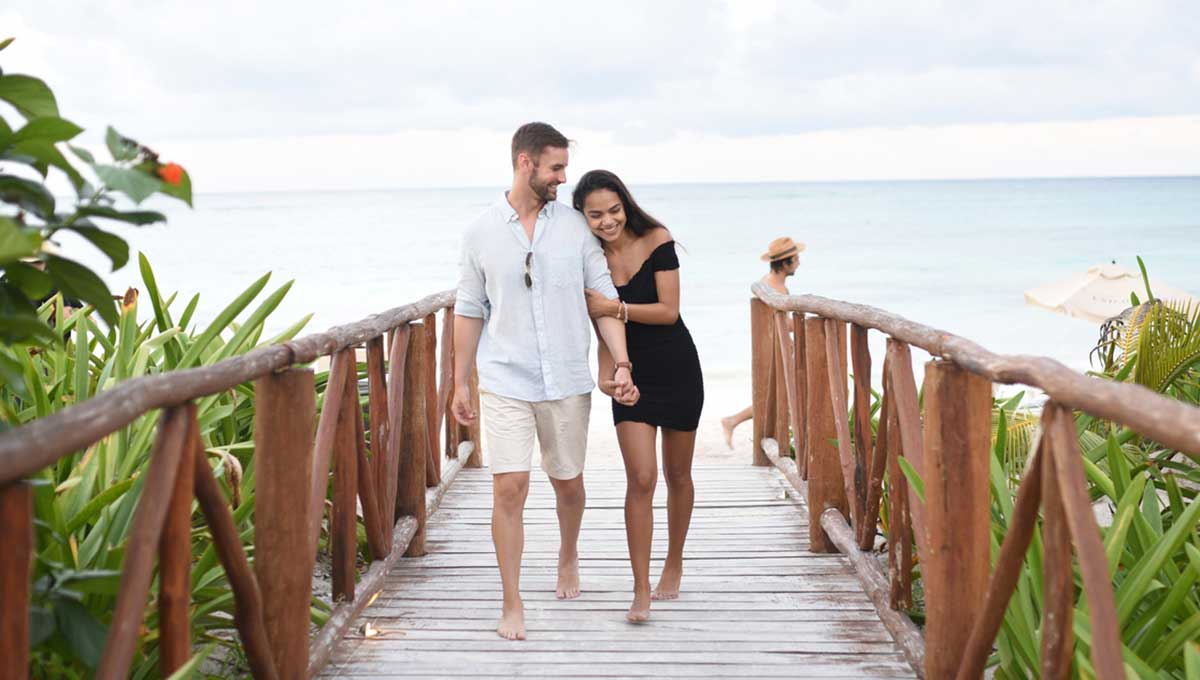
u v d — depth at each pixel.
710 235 51.25
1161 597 2.80
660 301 3.65
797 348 5.31
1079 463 2.01
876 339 16.97
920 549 3.05
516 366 3.54
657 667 3.33
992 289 28.50
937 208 73.25
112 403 1.79
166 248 47.69
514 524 3.62
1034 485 2.21
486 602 3.96
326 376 4.80
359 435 3.79
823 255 39.62
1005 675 2.86
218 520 2.30
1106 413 1.85
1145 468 3.77
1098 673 1.86
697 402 3.75
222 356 3.88
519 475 3.58
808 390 4.57
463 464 6.19
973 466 2.68
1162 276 33.28
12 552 1.55
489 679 3.24
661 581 3.99
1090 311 12.73
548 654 3.44
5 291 2.02
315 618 3.53
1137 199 85.75
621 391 3.54
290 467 2.71
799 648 3.47
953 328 20.78
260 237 54.25
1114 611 1.88
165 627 2.12
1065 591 2.14
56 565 1.98
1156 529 3.26
